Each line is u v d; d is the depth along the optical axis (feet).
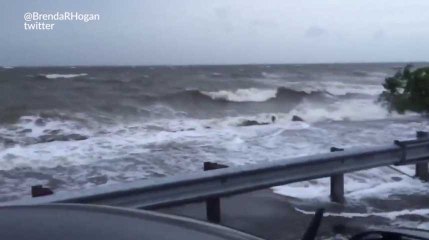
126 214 7.13
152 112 87.56
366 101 109.81
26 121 72.54
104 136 57.26
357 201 27.53
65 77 191.93
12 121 72.02
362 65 536.01
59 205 7.70
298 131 61.46
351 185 31.24
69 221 6.48
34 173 36.94
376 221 23.76
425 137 31.65
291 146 50.06
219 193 21.85
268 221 23.45
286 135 57.77
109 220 6.65
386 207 26.37
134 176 35.88
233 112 94.68
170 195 20.21
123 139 53.88
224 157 43.47
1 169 38.14
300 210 25.49
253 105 108.47
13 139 57.26
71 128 67.00
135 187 18.99
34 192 18.54
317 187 30.42
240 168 22.52
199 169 38.34
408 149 29.78
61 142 50.96
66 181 34.45
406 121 77.56
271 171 23.61
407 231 13.48
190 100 107.34
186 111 92.58
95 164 39.83
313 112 94.89
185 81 184.24
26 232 5.92
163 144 50.29
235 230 7.16
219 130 62.44
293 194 28.68
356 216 24.52
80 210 7.25
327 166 26.03
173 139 53.98
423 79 92.38
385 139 56.29
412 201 27.61
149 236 5.99
